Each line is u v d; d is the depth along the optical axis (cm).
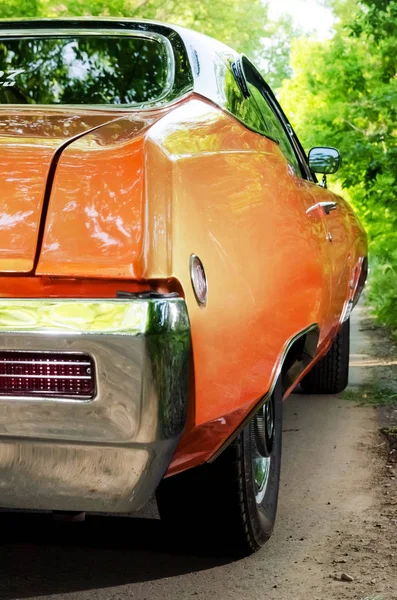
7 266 247
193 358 260
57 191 255
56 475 249
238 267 291
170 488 331
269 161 368
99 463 247
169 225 257
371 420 597
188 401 263
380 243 1638
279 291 326
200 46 380
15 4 1511
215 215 284
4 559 349
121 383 240
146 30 383
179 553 357
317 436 555
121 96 383
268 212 332
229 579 333
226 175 307
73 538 372
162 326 242
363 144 1401
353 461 498
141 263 245
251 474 335
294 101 2492
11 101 391
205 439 284
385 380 744
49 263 246
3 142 272
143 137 271
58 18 395
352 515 405
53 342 240
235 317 285
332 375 670
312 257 375
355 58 1902
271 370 316
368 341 1033
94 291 247
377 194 1360
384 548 365
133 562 348
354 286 585
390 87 1437
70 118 305
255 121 391
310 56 2034
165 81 365
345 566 346
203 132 315
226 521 338
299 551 361
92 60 386
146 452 246
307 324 365
